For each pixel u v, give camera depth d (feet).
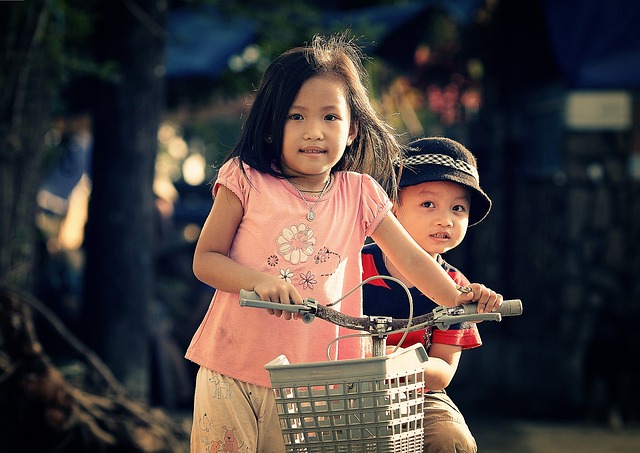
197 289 50.37
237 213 15.72
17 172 32.86
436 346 17.76
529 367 51.70
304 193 15.76
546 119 53.57
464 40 59.98
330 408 13.32
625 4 46.44
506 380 53.26
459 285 16.57
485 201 18.38
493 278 55.93
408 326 14.12
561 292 49.75
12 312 26.32
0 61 32.60
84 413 28.02
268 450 15.66
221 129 86.17
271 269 15.47
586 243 49.11
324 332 15.61
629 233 48.80
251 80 48.65
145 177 41.55
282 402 13.41
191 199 85.51
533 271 52.37
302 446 13.47
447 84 64.03
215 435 15.67
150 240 41.93
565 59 46.57
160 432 29.12
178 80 51.98
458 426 17.13
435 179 17.62
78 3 39.32
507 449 39.27
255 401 15.57
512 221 54.90
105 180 41.19
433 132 67.15
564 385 49.29
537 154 55.16
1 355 27.12
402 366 13.62
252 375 15.52
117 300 40.96
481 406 50.72
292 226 15.53
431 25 58.59
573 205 49.06
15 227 32.76
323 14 50.90
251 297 13.76
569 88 46.65
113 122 41.11
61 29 33.99
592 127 49.11
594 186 49.11
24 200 33.01
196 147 106.73
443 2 53.01
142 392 41.39
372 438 13.33
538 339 51.39
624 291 48.73
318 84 15.30
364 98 15.98
